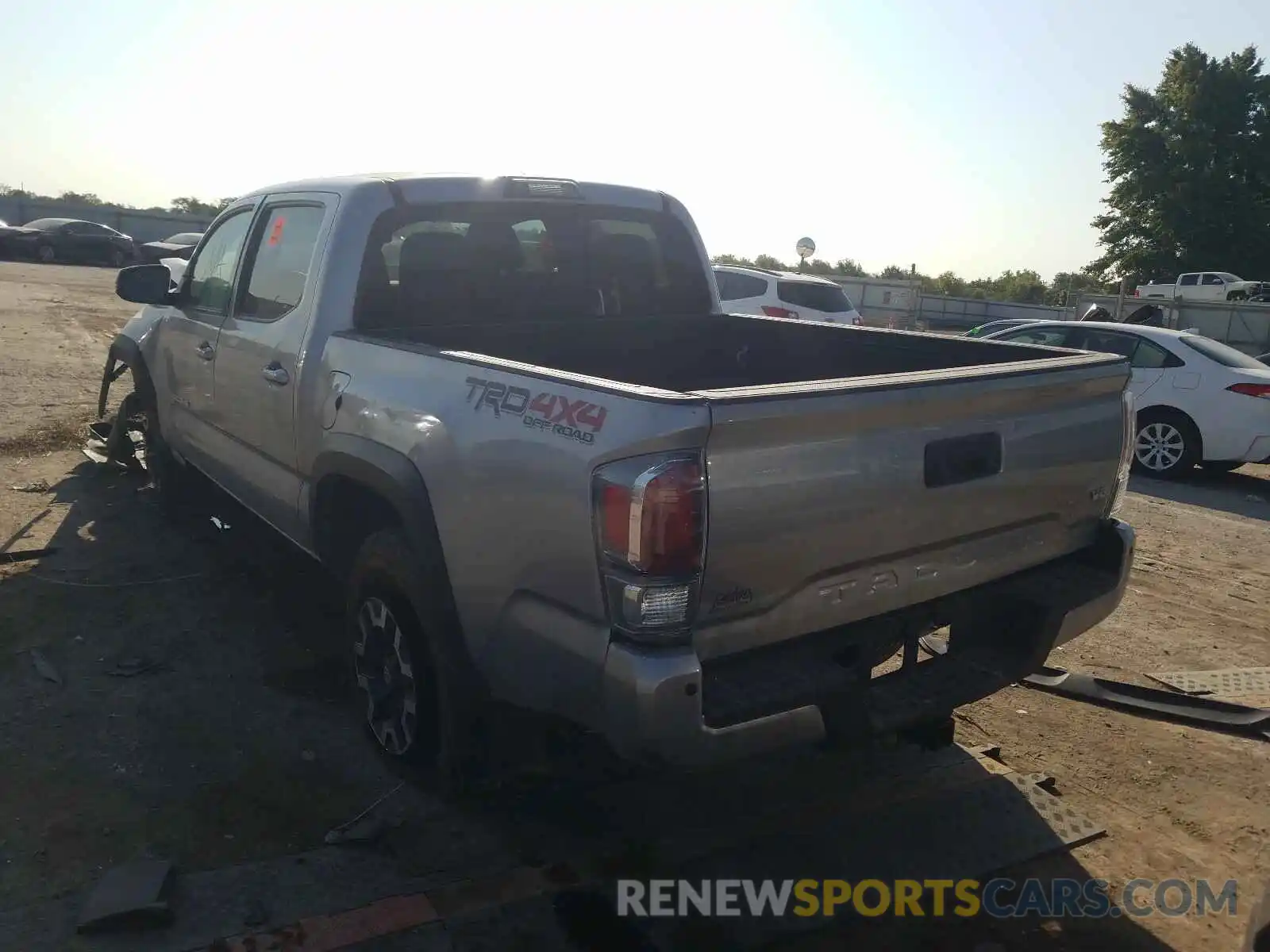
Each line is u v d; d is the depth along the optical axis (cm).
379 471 352
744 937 302
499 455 296
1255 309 2816
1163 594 645
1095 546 367
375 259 418
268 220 488
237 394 485
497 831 348
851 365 464
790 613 280
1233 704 465
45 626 481
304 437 416
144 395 631
